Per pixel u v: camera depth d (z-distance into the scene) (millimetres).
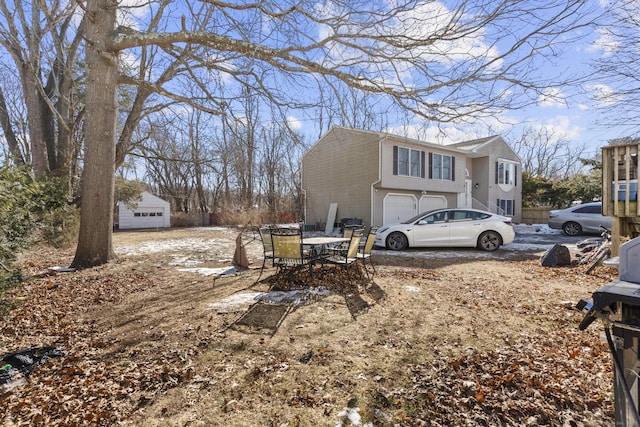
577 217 14461
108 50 6875
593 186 22016
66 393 2621
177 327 3891
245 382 2729
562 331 3725
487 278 6434
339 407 2410
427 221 10352
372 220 16047
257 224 24656
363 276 6355
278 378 2779
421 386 2658
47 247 9445
